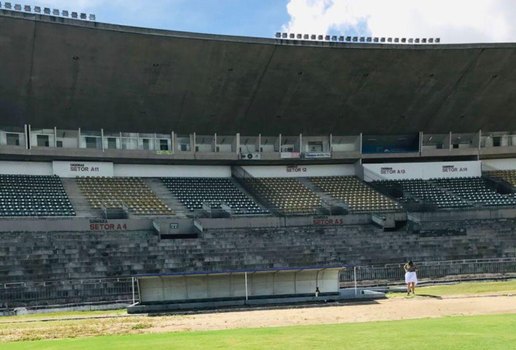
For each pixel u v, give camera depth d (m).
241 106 43.97
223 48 39.22
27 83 37.19
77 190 40.00
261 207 42.09
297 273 24.75
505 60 44.25
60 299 25.14
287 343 12.05
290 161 47.97
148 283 23.47
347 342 11.93
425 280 30.27
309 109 45.62
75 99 39.59
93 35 35.72
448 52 42.91
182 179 45.50
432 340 11.88
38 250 29.95
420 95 46.22
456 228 39.09
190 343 12.58
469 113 48.69
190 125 44.47
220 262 31.25
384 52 42.06
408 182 48.72
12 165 40.22
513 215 42.47
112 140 43.31
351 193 46.19
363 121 47.75
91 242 32.00
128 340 13.73
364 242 35.72
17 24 33.31
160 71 39.62
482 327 14.08
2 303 24.25
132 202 39.69
